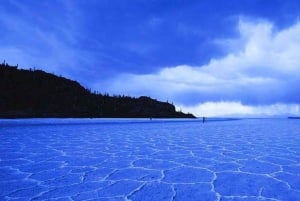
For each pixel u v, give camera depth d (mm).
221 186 3705
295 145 8531
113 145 8508
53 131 14859
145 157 6207
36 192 3436
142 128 18828
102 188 3613
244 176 4305
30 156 6309
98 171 4680
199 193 3377
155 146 8297
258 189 3555
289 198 3184
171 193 3377
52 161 5652
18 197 3232
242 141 9789
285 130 16734
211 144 8844
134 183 3877
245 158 6051
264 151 7180
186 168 4949
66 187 3666
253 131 15719
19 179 4109
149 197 3217
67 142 9352
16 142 9281
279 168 4930
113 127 20000
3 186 3715
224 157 6184
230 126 22734
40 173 4516
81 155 6500
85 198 3191
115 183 3879
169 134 13219
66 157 6184
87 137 11367
